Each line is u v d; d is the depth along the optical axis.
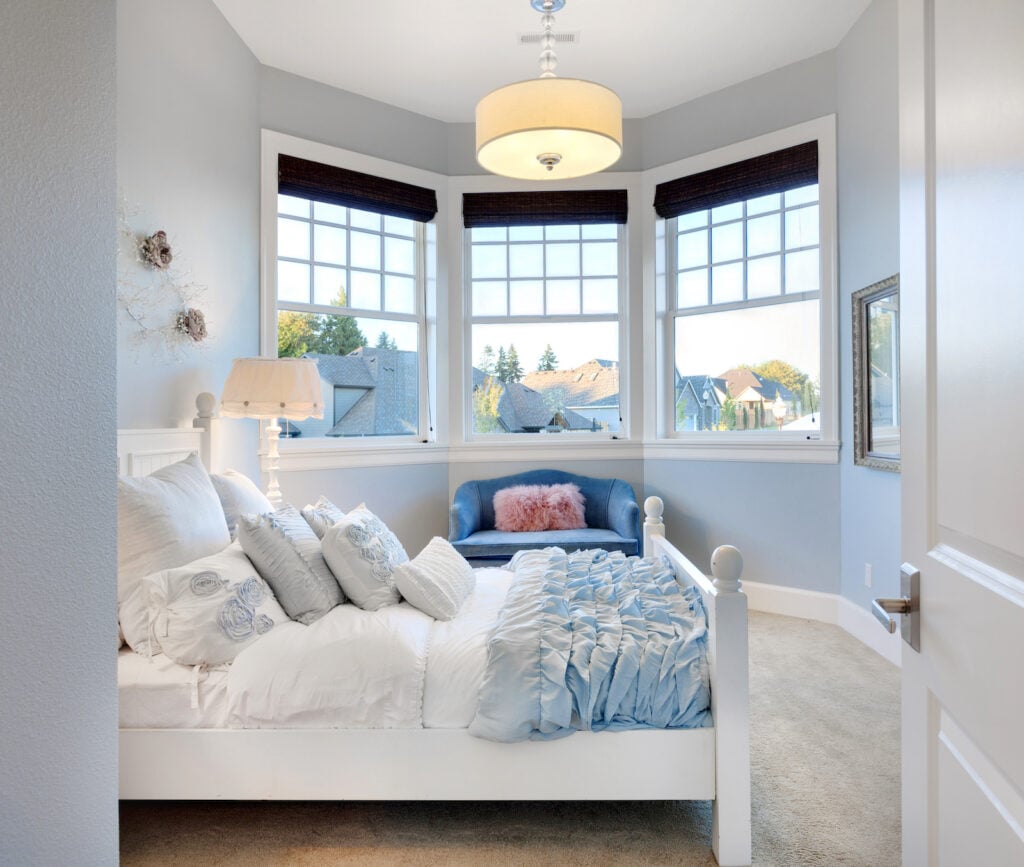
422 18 3.43
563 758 1.79
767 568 4.11
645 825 1.95
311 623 1.98
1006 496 0.69
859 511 3.58
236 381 3.03
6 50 0.68
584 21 3.46
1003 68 0.68
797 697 2.81
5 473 0.67
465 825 1.95
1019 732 0.66
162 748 1.81
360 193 4.20
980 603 0.75
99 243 0.82
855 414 3.52
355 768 1.81
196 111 3.19
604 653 1.81
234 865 1.77
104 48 0.84
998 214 0.70
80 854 0.77
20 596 0.69
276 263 3.86
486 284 4.76
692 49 3.75
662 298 4.61
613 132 2.48
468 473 4.68
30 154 0.71
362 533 2.18
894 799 2.05
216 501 2.26
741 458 4.19
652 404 4.59
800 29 3.57
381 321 4.46
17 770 0.68
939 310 0.87
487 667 1.80
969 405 0.78
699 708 1.78
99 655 0.81
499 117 2.45
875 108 3.34
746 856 1.75
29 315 0.71
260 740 1.81
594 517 4.47
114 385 0.85
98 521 0.81
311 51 3.75
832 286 3.77
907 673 0.99
